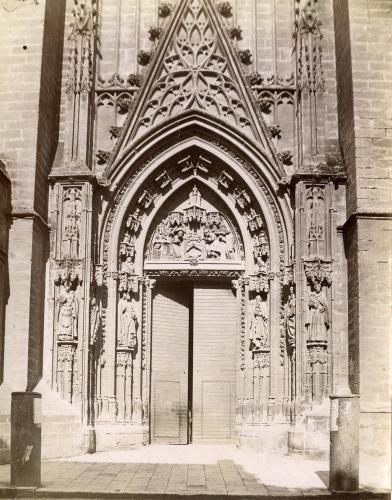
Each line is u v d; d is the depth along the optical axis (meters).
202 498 15.41
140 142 24.98
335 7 25.33
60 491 15.41
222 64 25.59
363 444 20.70
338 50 24.83
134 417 24.41
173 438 25.36
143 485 16.33
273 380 24.03
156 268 25.47
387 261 21.77
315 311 23.08
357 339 21.59
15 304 22.08
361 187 22.27
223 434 25.53
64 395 22.89
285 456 22.41
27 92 23.36
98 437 23.28
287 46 25.92
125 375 24.44
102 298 24.45
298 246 23.52
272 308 24.44
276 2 26.22
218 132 24.98
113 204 24.88
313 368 22.80
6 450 19.91
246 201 25.25
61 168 24.17
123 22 26.28
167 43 25.58
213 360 25.89
